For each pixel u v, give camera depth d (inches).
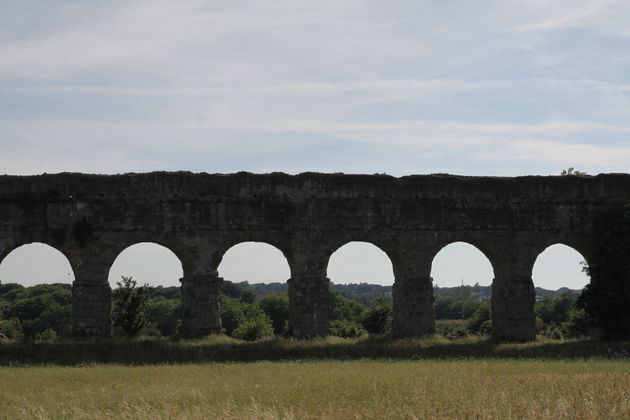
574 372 1450.5
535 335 2108.8
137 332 2386.8
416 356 1856.5
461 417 1015.0
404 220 2087.8
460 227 2103.8
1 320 4537.4
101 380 1419.8
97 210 1996.8
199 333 2000.5
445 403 1106.7
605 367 1546.5
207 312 2010.3
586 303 2097.7
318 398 1168.8
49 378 1448.1
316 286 2050.9
